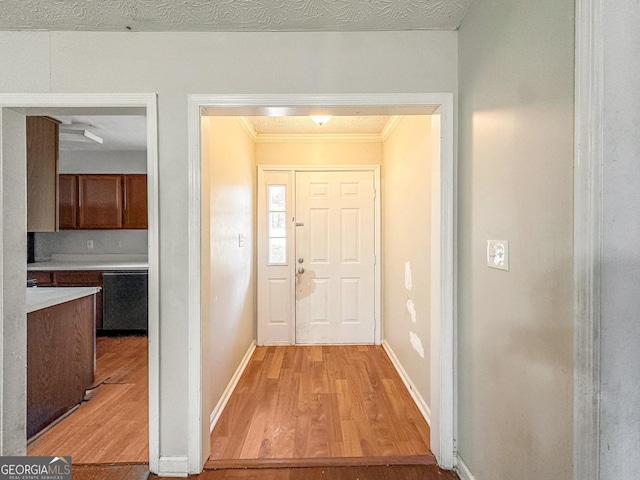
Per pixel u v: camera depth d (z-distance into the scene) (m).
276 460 1.87
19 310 1.79
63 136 3.76
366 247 3.89
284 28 1.75
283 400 2.58
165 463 1.75
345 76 1.78
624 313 0.89
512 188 1.28
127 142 4.22
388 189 3.61
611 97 0.89
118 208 4.47
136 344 3.93
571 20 0.97
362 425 2.23
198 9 1.58
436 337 1.85
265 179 3.85
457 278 1.79
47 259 4.71
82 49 1.75
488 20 1.45
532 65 1.16
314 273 3.90
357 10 1.61
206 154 1.86
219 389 2.44
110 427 2.21
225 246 2.63
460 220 1.76
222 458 1.89
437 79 1.78
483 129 1.50
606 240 0.90
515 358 1.27
